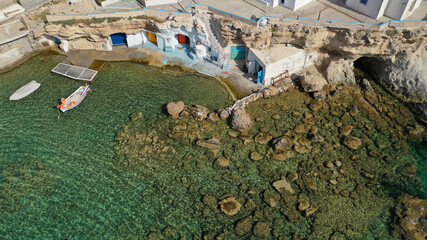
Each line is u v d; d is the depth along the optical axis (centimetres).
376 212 2800
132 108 3578
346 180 2986
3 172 3050
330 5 3844
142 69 4009
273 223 2714
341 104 3594
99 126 3419
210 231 2672
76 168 3086
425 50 3481
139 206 2830
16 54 4112
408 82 3572
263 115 3484
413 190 2923
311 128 3359
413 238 2617
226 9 3894
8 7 4144
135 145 3247
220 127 3378
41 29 4100
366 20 3525
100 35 4059
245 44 3803
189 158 3138
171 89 3759
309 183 2941
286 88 3734
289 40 3731
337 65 3759
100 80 3888
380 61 3719
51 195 2897
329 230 2684
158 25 3875
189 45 4222
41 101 3672
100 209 2811
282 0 3859
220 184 2967
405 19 3519
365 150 3209
